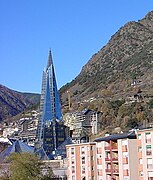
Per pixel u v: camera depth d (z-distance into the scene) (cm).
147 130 10738
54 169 16900
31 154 14238
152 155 10538
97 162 12850
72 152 14338
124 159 11312
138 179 11031
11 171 14000
